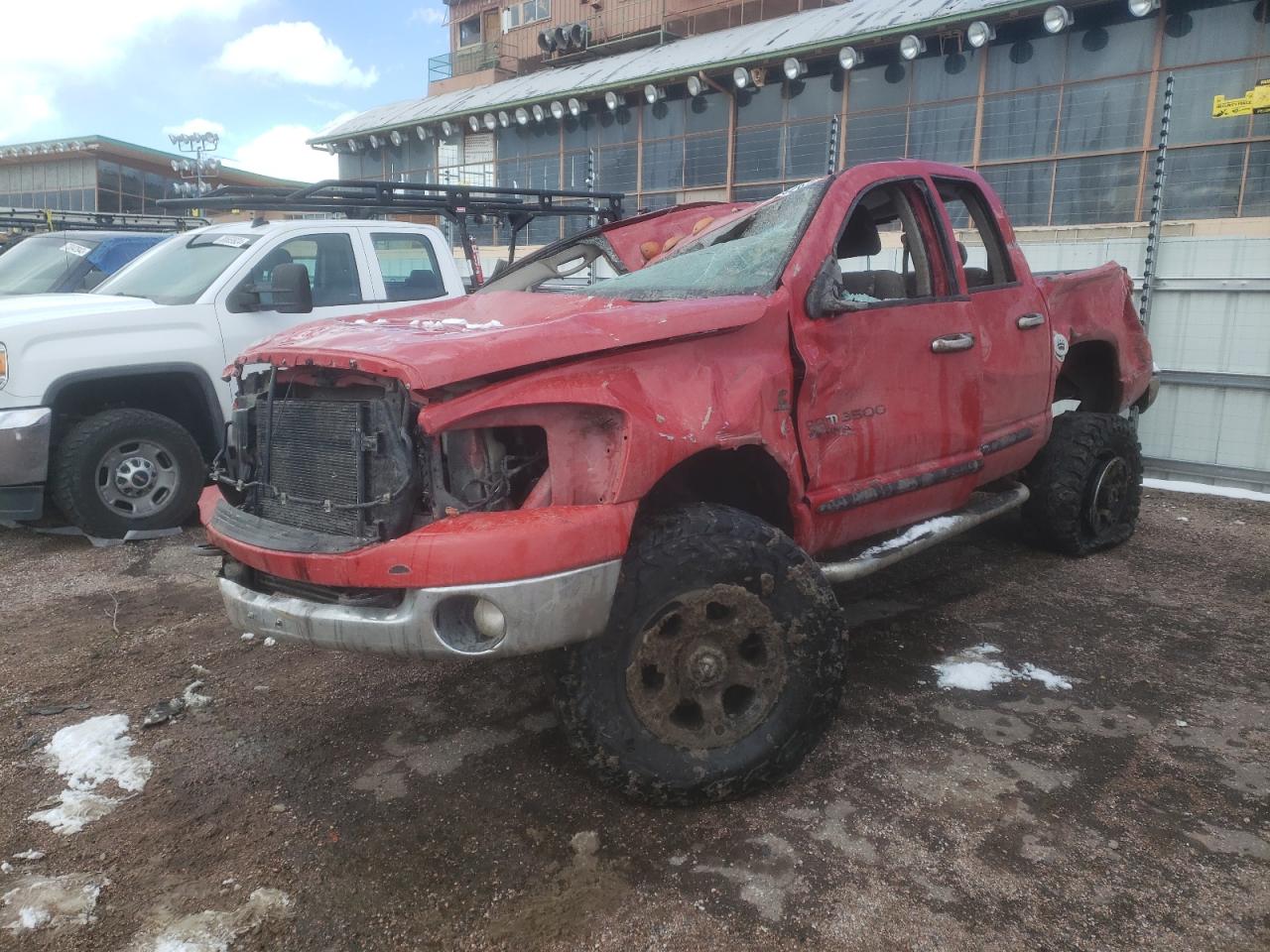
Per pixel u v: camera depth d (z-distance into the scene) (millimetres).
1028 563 5254
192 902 2432
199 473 5988
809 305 3156
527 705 3566
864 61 17812
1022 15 15305
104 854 2654
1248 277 7012
